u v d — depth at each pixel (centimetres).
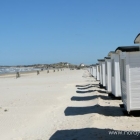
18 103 1630
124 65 1095
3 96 2034
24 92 2292
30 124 1049
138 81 1027
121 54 1147
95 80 3591
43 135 860
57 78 4619
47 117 1160
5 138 866
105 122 958
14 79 4747
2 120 1142
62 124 988
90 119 1010
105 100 1527
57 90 2377
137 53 1016
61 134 842
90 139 747
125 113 1077
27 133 909
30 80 4238
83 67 15950
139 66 1022
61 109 1330
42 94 2083
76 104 1467
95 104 1382
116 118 1018
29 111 1338
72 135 816
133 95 1034
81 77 4731
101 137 757
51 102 1622
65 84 3058
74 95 1923
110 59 1689
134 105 1038
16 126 1027
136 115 1052
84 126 916
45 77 5178
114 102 1433
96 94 1819
